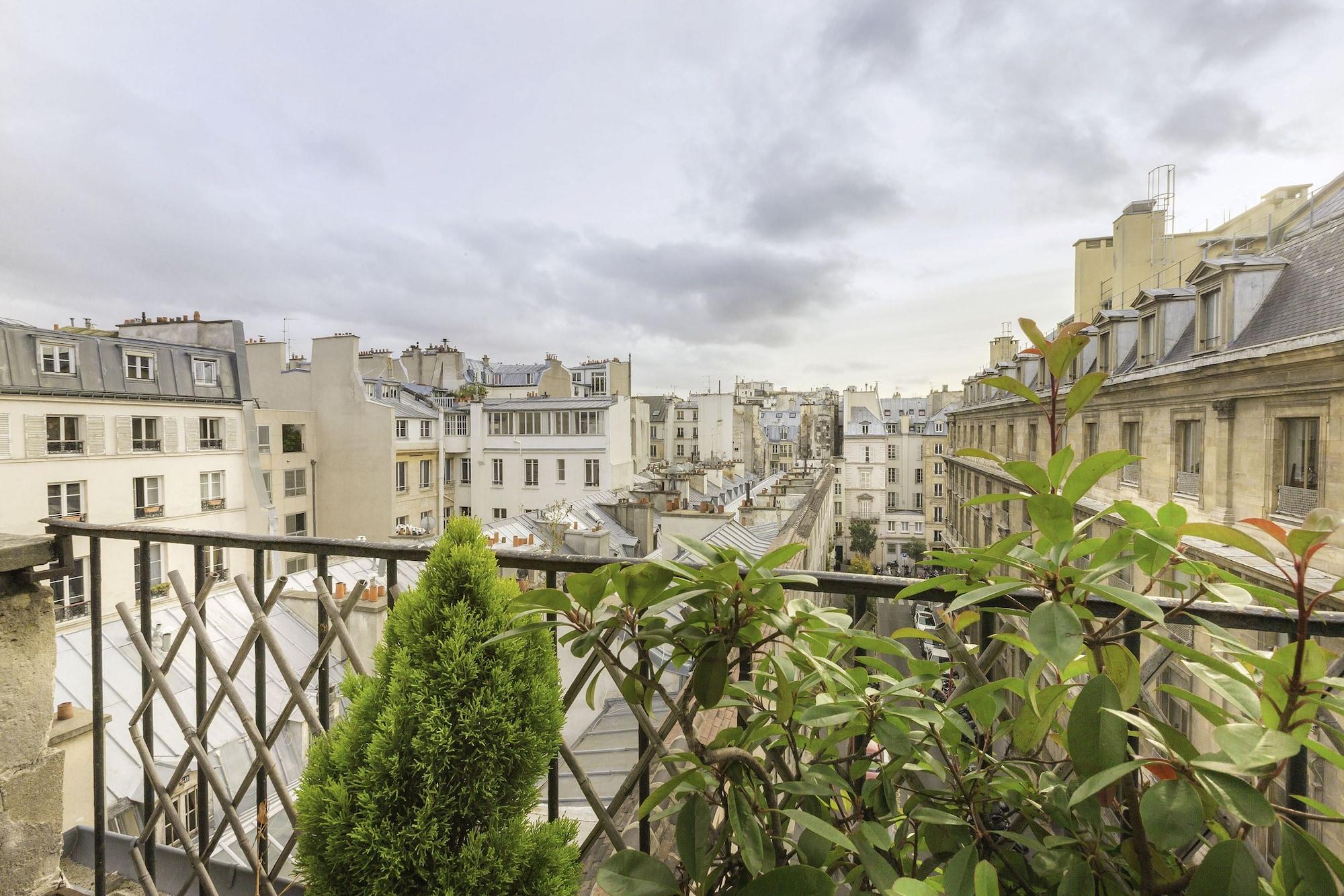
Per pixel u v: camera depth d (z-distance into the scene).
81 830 3.84
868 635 1.25
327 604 1.81
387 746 1.34
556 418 36.53
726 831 1.29
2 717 2.12
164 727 9.09
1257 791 0.93
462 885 1.29
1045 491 1.17
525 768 1.42
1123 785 1.06
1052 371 1.17
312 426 33.66
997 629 1.51
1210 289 15.70
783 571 1.46
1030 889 1.17
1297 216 20.30
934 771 1.23
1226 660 1.11
